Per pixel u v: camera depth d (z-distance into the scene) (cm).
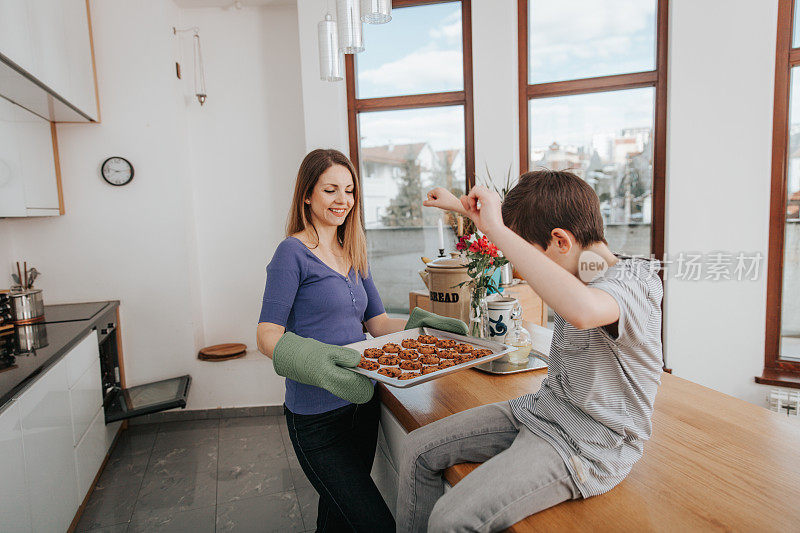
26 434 171
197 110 353
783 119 271
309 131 326
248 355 350
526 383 137
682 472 92
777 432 107
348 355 119
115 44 313
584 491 83
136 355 331
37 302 265
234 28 351
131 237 324
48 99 258
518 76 321
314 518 221
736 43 271
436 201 104
